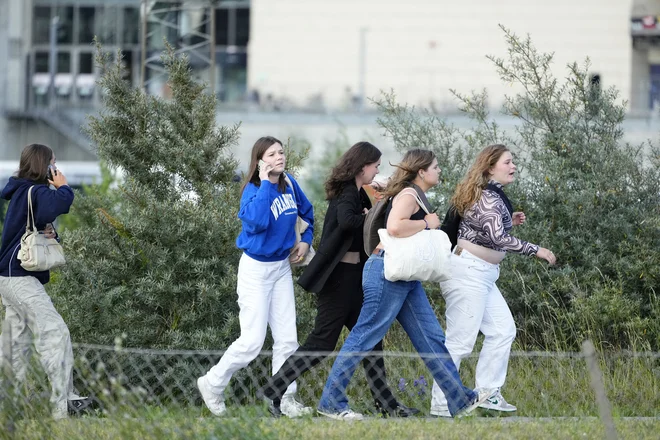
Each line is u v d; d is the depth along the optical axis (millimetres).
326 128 129000
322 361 23625
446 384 22734
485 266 23594
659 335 27859
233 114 130625
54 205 23547
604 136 31344
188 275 26547
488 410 23344
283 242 23469
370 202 24750
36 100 131000
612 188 29984
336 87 131875
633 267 29031
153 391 25438
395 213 22234
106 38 144375
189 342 25719
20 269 23703
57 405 21297
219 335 25953
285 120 130125
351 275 23609
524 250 23203
